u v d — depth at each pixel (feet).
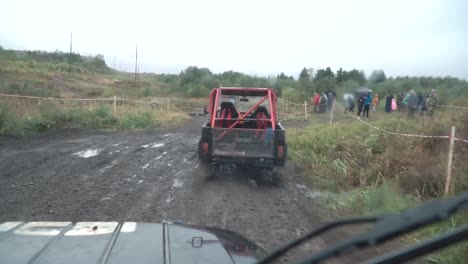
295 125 68.80
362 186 25.91
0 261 6.29
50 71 202.59
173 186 25.63
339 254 5.01
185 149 40.93
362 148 32.94
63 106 63.77
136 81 236.02
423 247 4.66
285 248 6.38
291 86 147.13
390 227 4.71
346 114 77.30
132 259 6.64
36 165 29.99
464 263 13.79
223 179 28.14
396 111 76.07
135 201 21.95
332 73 129.18
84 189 23.91
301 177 29.60
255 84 163.53
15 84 73.92
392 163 27.55
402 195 22.81
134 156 35.60
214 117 31.30
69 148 38.32
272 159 27.50
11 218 18.47
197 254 7.22
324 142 37.65
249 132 27.58
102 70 303.48
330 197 23.62
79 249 6.95
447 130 29.40
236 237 9.18
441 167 24.06
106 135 50.60
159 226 8.76
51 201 21.31
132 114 67.97
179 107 118.62
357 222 5.71
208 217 19.80
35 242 7.23
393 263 4.74
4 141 40.45
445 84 104.94
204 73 188.85
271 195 24.47
